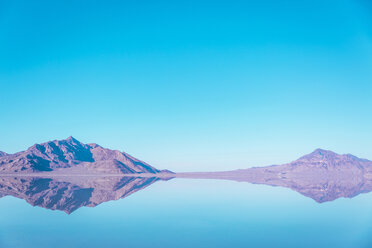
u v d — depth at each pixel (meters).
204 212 31.06
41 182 95.38
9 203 37.78
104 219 26.69
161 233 21.36
